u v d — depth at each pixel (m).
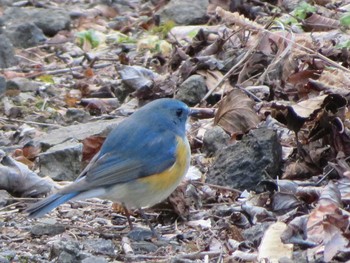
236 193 11.55
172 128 10.82
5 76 17.12
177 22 18.83
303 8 16.98
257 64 15.02
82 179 10.37
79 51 18.55
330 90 12.99
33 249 10.45
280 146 11.91
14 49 18.53
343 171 11.27
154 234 10.74
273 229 9.98
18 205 11.95
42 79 17.06
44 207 9.98
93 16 20.39
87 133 13.68
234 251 10.10
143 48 17.94
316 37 15.78
